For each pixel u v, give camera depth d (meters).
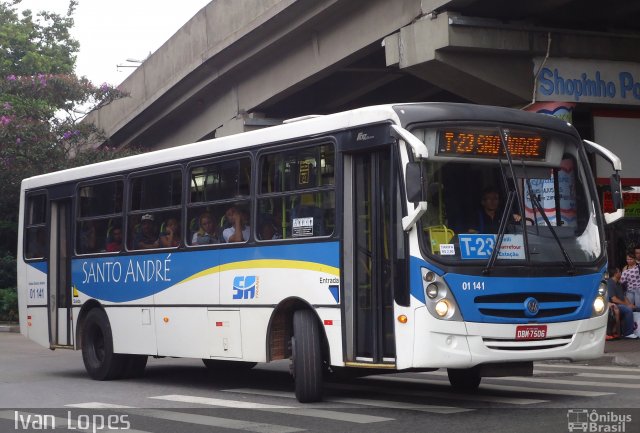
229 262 13.70
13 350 24.33
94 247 16.78
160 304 15.05
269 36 27.67
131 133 41.84
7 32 49.19
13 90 38.88
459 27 21.17
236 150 13.80
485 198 11.35
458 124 11.43
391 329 11.32
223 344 13.77
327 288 12.05
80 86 38.84
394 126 11.11
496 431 9.54
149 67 36.94
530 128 11.84
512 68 22.22
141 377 16.77
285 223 12.80
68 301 17.27
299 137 12.70
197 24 31.81
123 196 16.16
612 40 23.16
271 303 12.88
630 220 24.47
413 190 10.53
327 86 30.45
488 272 10.98
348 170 11.99
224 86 32.56
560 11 22.69
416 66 22.00
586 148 12.49
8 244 41.19
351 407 11.80
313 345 12.30
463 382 13.49
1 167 37.47
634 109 24.38
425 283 10.81
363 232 11.82
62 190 17.67
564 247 11.61
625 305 20.83
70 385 15.66
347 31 24.94
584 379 14.65
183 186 14.81
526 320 11.09
